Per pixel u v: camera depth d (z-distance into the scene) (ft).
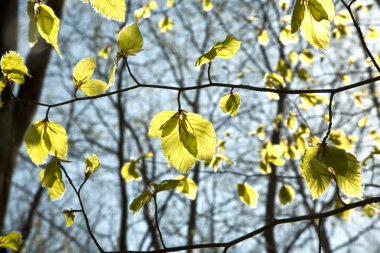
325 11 4.27
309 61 14.60
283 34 12.19
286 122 13.69
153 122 4.92
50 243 41.47
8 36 18.29
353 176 4.99
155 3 15.74
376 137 14.94
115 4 4.34
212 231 35.27
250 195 9.95
